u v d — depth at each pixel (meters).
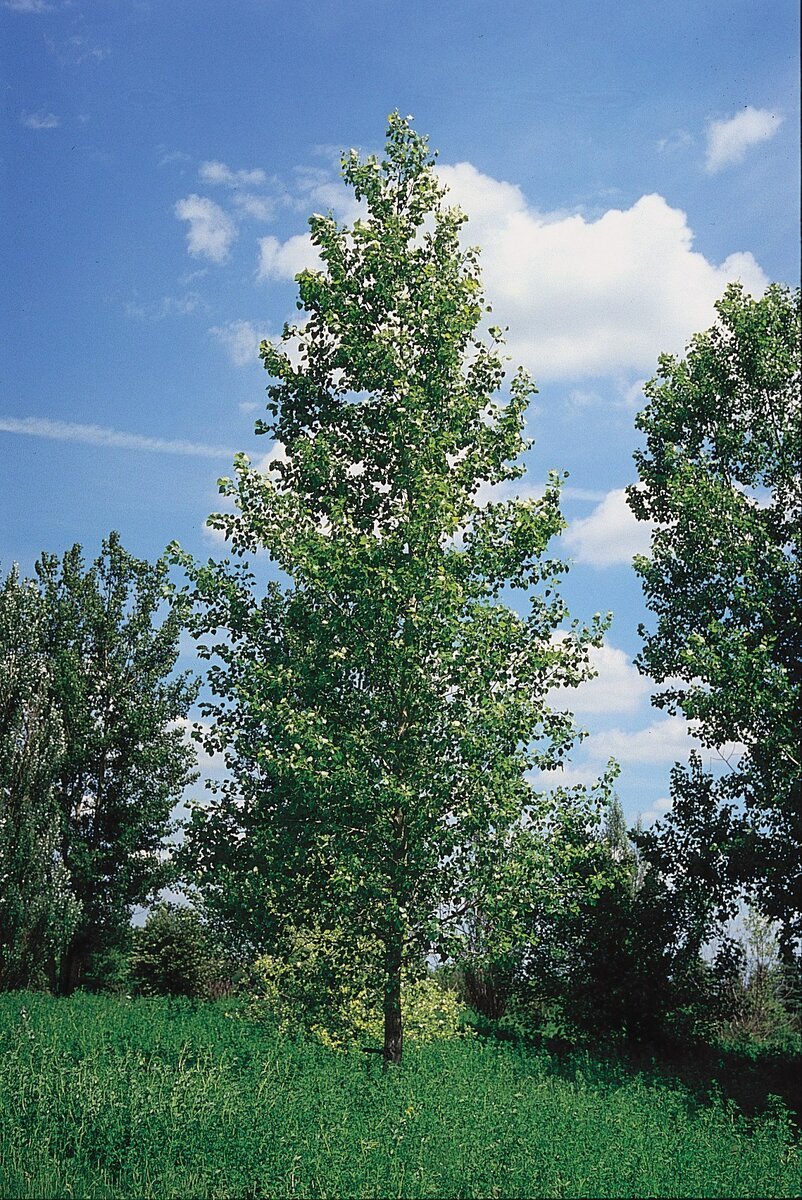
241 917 13.07
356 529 13.10
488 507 13.37
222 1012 17.80
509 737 12.38
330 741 11.80
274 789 13.12
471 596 12.84
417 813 12.16
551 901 12.62
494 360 13.79
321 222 13.52
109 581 29.69
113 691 28.73
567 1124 10.37
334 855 12.27
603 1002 20.47
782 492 21.08
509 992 21.72
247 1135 9.27
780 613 19.77
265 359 13.78
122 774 28.22
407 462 12.77
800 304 21.59
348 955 12.77
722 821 19.95
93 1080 10.64
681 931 20.72
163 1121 9.60
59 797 27.77
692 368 22.00
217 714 13.39
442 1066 13.75
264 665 12.81
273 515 13.30
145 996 26.33
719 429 21.56
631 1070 17.77
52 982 27.41
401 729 12.76
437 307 13.16
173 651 29.44
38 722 26.48
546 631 13.20
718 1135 11.20
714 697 18.77
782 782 18.03
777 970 25.23
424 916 11.99
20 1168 8.84
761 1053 20.62
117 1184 8.76
